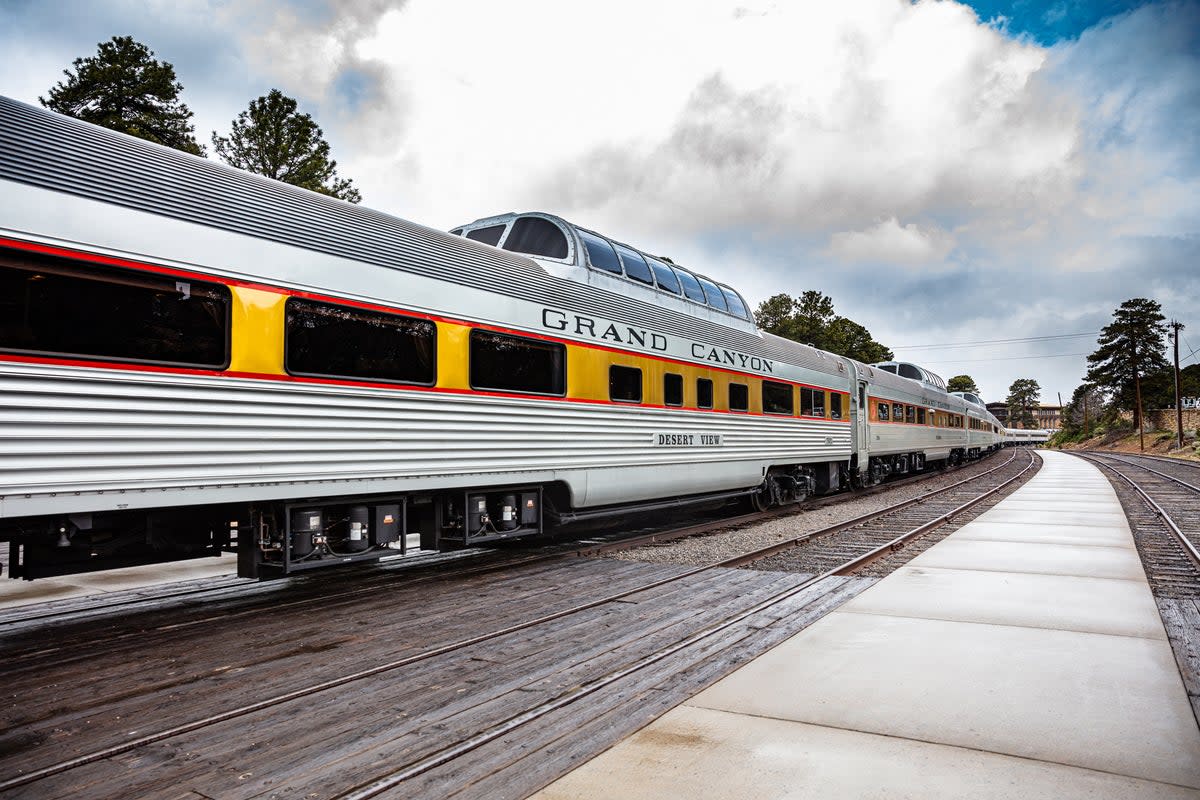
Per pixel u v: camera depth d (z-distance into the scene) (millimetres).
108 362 4625
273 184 5809
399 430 6320
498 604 5918
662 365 9641
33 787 2871
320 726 3467
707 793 2750
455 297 6883
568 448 8070
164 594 6316
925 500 14766
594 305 8594
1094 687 3859
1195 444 46844
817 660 4348
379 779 2908
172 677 4156
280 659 4480
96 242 4594
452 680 4117
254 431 5332
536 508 7973
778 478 13383
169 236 4949
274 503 5723
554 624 5328
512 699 3807
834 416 14828
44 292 4406
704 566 7516
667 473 9648
